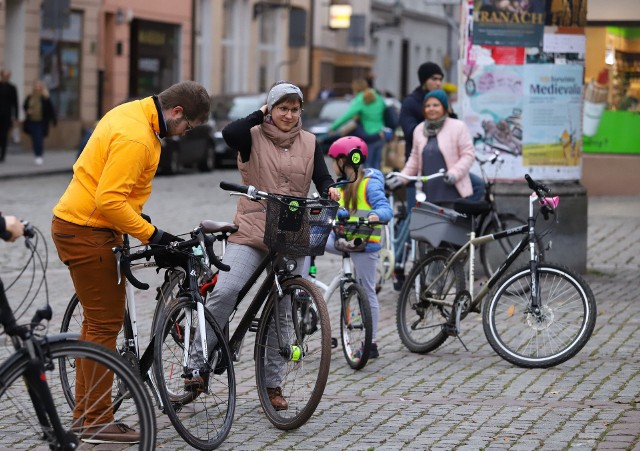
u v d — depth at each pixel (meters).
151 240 9.51
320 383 10.08
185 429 9.62
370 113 29.59
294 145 10.79
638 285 18.31
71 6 49.44
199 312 9.79
